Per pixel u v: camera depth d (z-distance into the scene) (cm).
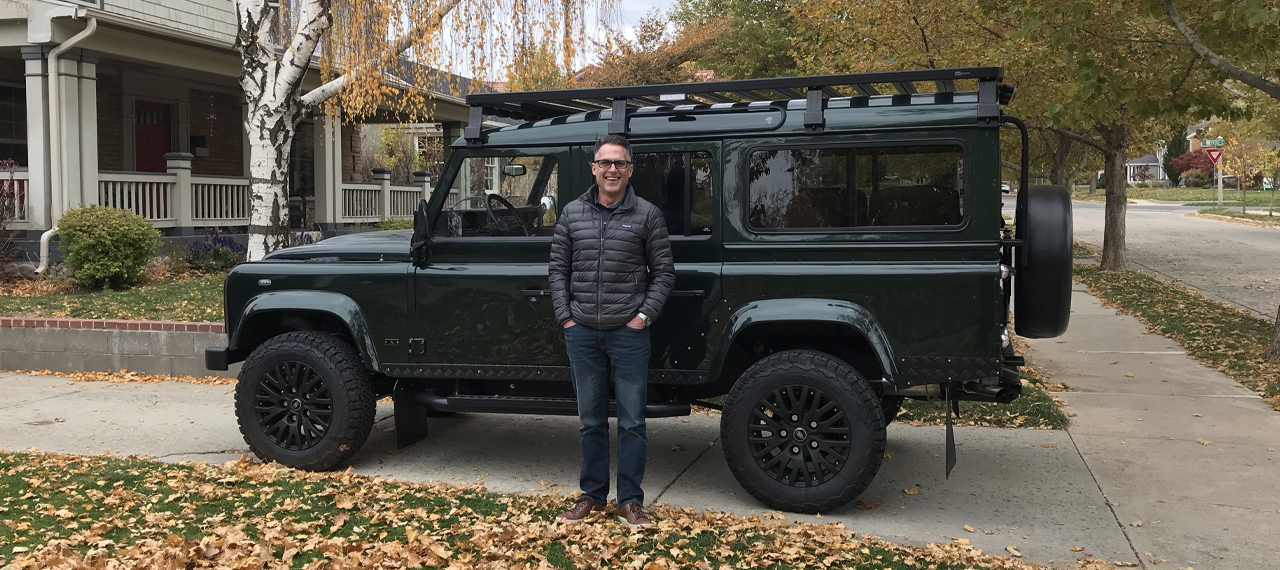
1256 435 636
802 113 483
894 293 462
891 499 508
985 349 454
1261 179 6594
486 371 528
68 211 1170
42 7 1198
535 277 514
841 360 485
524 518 447
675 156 495
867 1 977
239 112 1878
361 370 552
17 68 1437
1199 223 3319
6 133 1429
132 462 557
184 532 420
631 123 503
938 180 461
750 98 567
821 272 470
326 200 1722
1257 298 1345
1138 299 1303
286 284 556
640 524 443
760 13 2766
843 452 471
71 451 606
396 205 2053
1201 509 489
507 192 527
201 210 1484
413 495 490
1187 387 786
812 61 1227
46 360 888
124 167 1580
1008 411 682
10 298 1107
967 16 963
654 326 496
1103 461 579
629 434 450
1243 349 910
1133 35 857
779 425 477
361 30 1059
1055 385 788
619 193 442
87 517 439
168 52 1370
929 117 460
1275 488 523
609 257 438
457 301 528
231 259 1426
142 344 865
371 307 542
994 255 456
